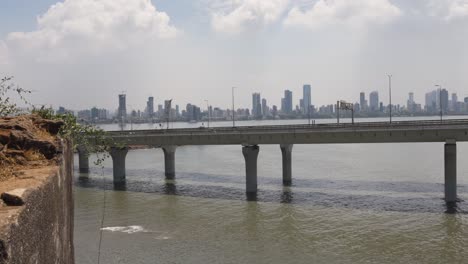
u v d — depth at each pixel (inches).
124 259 1210.6
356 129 2171.5
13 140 475.2
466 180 2566.4
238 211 1807.3
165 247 1318.9
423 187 2308.1
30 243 292.2
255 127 2412.6
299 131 2268.7
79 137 1226.0
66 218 491.8
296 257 1232.2
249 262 1188.5
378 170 3088.1
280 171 3095.5
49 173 398.3
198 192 2256.4
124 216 1736.0
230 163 3747.5
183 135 2559.1
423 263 1188.5
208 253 1264.8
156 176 2910.9
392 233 1457.9
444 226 1533.0
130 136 2642.7
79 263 1178.6
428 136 2027.6
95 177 2888.8
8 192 295.1
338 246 1331.2
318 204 1918.1
